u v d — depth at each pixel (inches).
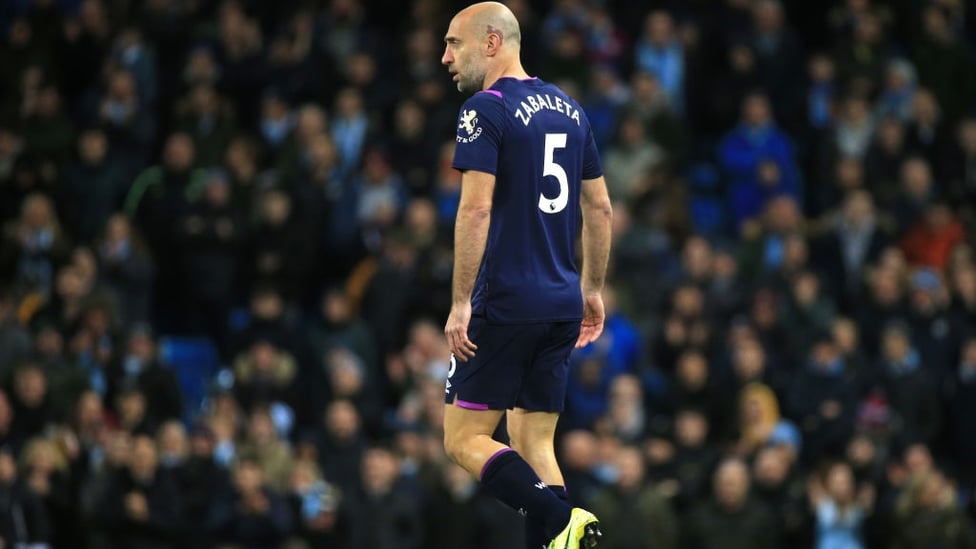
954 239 2281.0
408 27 2529.5
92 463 1865.2
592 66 2491.4
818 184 2437.3
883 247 2271.2
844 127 2454.5
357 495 1871.3
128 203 2326.5
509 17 916.6
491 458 899.4
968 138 2444.6
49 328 2009.1
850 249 2278.5
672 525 1817.2
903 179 2352.4
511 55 914.7
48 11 2581.2
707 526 1813.5
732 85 2517.2
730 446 1947.6
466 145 882.1
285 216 2279.8
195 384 2230.6
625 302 2140.7
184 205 2289.6
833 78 2568.9
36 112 2418.8
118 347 2044.8
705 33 2566.4
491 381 907.4
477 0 2544.3
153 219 2292.1
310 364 2116.1
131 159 2402.8
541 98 906.7
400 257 2193.7
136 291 2206.0
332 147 2325.3
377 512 1838.1
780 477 1845.5
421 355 2059.5
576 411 1991.9
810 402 2005.4
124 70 2481.5
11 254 2214.6
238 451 1887.3
